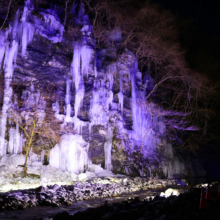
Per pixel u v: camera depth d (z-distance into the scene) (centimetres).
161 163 2352
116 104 2230
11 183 1320
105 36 2453
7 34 1702
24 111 1714
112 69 2286
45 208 845
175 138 2728
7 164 1489
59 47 1986
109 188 1358
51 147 1803
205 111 2989
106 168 2039
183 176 2541
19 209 813
